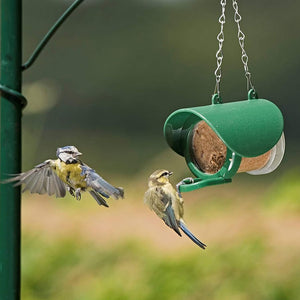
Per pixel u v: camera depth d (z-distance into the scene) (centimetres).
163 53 3294
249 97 684
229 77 3169
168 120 659
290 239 1159
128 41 3328
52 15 3347
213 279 975
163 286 970
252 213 1498
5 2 571
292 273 977
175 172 1694
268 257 1017
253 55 3159
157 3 3381
